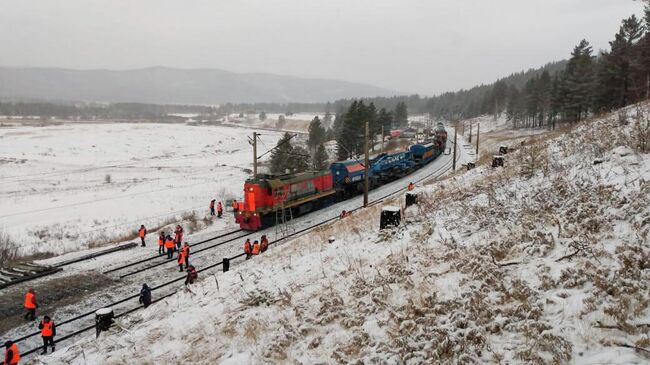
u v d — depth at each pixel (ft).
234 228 101.86
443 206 45.50
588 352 18.35
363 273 32.73
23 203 154.61
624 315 19.54
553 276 24.27
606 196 30.50
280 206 101.71
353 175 131.23
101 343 32.37
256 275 39.55
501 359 19.99
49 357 32.60
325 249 43.27
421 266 30.60
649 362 16.65
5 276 71.26
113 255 83.56
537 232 28.58
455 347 21.33
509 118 398.83
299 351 25.17
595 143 47.29
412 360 21.35
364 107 221.66
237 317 31.14
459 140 346.54
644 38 153.79
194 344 29.22
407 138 327.67
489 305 23.94
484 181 56.18
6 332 53.36
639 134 39.55
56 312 58.49
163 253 83.20
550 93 279.08
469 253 29.86
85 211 145.38
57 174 212.23
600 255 24.31
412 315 24.86
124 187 184.96
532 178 43.86
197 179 205.67
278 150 188.55
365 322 25.95
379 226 47.32
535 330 20.83
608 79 175.11
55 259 81.25
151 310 37.96
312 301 30.55
